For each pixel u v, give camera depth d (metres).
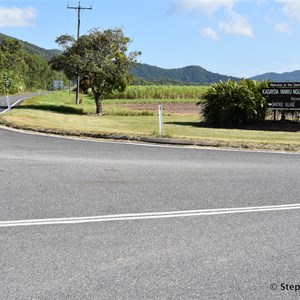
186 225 5.15
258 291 3.53
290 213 5.77
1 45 142.00
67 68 33.00
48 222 5.16
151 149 12.03
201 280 3.69
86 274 3.77
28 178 7.59
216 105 22.56
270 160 10.45
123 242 4.54
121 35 34.12
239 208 5.95
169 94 76.12
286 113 22.25
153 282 3.64
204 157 10.71
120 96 74.94
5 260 4.04
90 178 7.72
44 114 27.14
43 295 3.40
